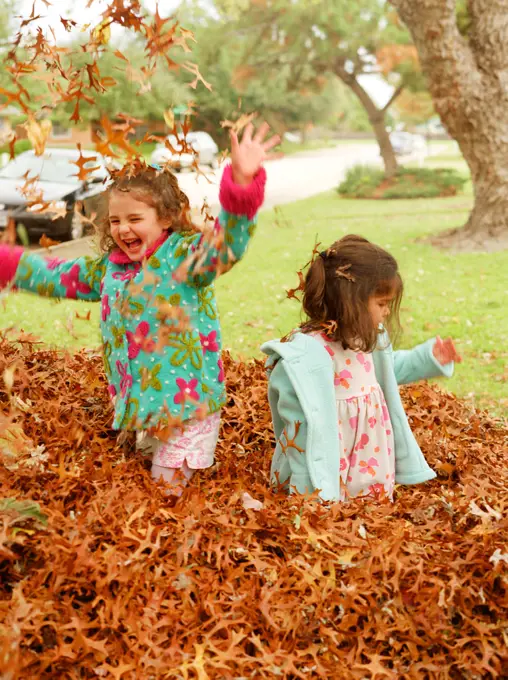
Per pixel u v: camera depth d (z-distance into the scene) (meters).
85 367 3.42
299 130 43.41
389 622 1.91
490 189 10.70
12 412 2.43
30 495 2.14
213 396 2.54
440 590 1.94
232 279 8.70
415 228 13.08
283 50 21.02
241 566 1.97
